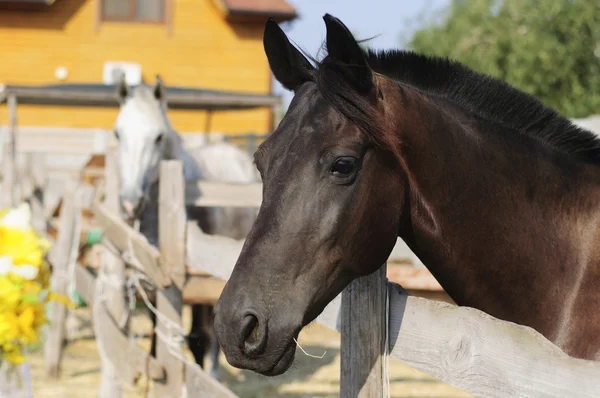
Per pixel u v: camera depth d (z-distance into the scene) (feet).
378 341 6.68
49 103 38.27
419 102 7.02
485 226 7.14
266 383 20.81
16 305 8.48
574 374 4.45
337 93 6.32
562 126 7.74
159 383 12.35
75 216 22.13
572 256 7.23
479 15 62.95
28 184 26.08
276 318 6.12
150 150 16.63
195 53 59.31
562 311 7.11
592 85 56.85
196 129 57.77
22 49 57.52
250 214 18.28
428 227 7.08
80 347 25.12
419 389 19.92
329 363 22.91
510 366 5.00
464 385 5.53
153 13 58.95
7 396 10.21
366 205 6.50
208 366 16.70
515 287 7.20
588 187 7.48
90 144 56.18
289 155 6.40
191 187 15.47
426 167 6.95
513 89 7.68
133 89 18.21
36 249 8.64
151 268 12.24
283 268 6.21
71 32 58.03
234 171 19.74
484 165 7.18
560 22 57.36
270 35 7.04
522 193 7.27
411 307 6.37
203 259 11.49
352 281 6.84
